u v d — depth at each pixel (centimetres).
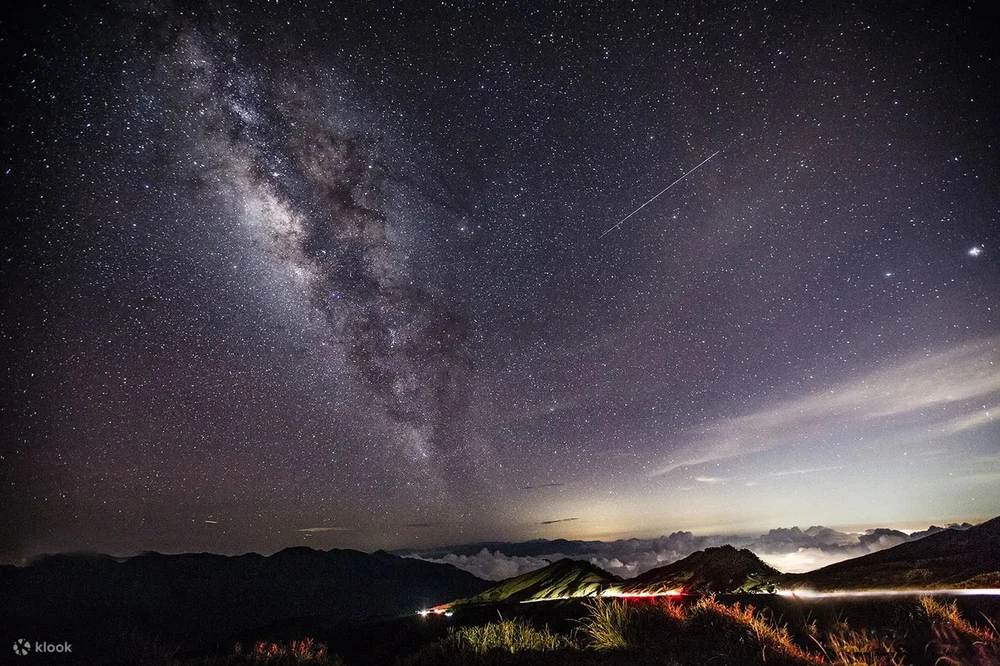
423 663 982
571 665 781
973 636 654
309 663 1099
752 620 770
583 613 1236
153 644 1195
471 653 944
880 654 648
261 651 1134
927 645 638
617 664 737
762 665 643
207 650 1327
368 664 1208
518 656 888
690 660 696
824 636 760
